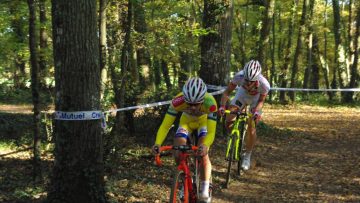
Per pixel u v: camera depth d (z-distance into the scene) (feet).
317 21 86.17
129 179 20.65
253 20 60.95
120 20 26.84
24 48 27.99
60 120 15.17
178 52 38.60
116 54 26.73
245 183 21.54
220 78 29.71
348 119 47.16
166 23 28.50
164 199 18.15
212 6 29.07
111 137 21.83
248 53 73.41
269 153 28.58
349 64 75.46
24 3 25.32
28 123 36.24
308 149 30.19
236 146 21.57
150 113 29.71
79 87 14.99
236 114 21.49
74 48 14.87
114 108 25.48
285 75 68.85
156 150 14.02
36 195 18.42
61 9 14.80
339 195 19.34
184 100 14.37
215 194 19.57
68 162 15.19
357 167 24.54
